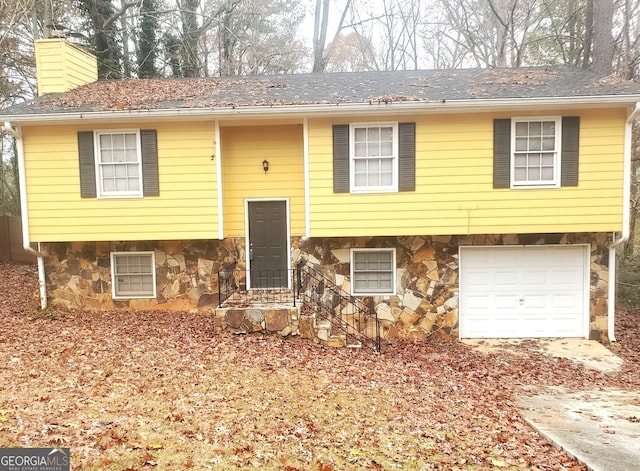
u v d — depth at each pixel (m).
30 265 18.03
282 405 5.91
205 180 10.33
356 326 10.82
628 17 15.37
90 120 9.98
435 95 9.92
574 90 9.71
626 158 9.72
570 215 9.91
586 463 4.55
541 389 7.66
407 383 7.30
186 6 21.52
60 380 6.28
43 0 16.88
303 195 11.08
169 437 4.73
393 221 10.17
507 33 18.97
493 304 10.83
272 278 11.20
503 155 9.92
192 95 11.11
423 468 4.44
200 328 9.66
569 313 10.75
